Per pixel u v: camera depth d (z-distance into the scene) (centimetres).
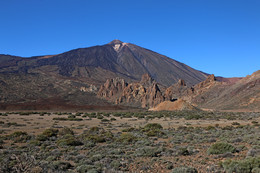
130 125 5641
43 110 14488
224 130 4100
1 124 5247
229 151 1905
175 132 3884
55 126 4894
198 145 2422
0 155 1825
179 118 8100
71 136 3183
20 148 2325
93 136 2997
